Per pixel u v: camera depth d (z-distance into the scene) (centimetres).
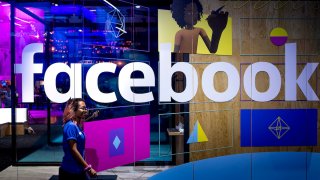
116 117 471
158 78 452
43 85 420
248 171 473
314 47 474
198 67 460
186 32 455
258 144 471
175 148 494
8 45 720
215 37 462
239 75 468
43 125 916
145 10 465
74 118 307
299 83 473
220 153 470
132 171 493
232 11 466
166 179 468
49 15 596
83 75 431
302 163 475
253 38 468
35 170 514
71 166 296
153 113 485
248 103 470
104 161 416
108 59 482
